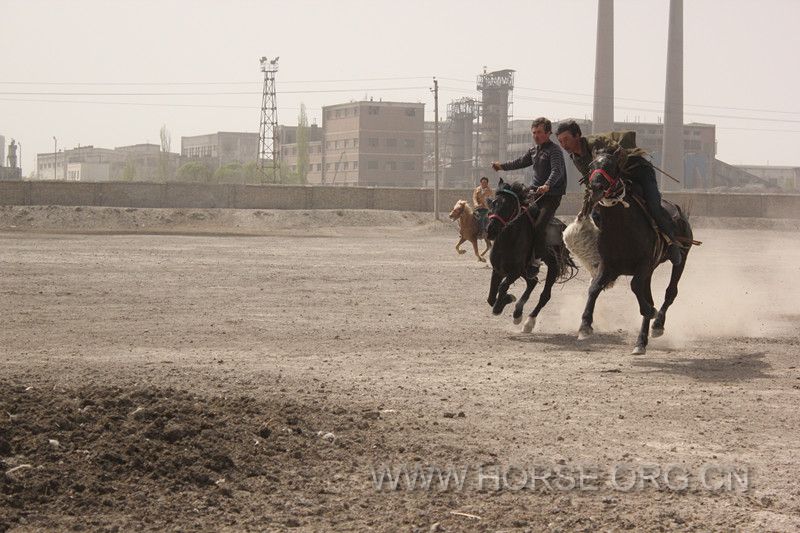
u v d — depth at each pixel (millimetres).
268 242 41125
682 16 133500
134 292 18953
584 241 12750
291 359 11344
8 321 14430
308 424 7617
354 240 44562
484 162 169500
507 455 7133
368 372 10523
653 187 11727
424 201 68750
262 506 5828
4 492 5605
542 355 11953
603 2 130750
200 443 6676
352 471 6590
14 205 58719
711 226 69188
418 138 183875
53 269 24156
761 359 11820
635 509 5945
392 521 5641
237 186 64938
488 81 169000
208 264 27000
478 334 13773
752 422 8391
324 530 5477
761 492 6348
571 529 5543
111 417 7078
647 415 8586
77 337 12906
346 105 184250
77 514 5488
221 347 12211
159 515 5559
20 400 7418
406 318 15531
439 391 9516
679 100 133500
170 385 9359
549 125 13430
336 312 16234
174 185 63688
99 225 56344
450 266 27891
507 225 13180
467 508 5895
